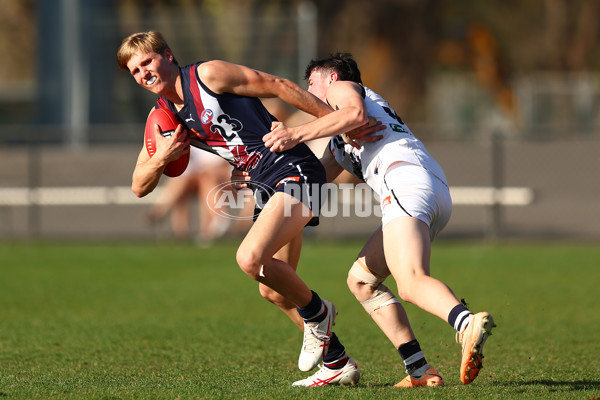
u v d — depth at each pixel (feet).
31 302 97.09
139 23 242.17
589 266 124.47
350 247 152.25
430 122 383.24
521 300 95.71
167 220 181.78
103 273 121.70
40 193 176.86
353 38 361.30
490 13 433.89
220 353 68.13
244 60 233.96
